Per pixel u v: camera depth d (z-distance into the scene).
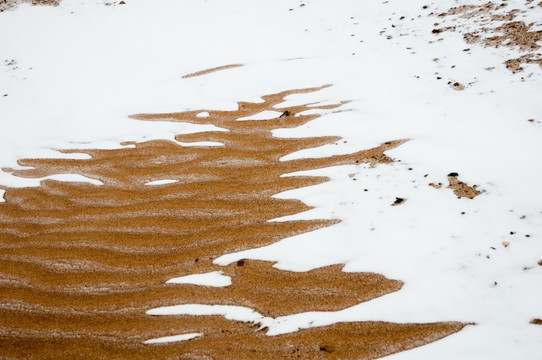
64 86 6.20
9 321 2.93
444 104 4.48
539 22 5.44
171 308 2.89
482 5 6.30
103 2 8.95
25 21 8.40
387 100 4.77
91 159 4.63
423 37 5.88
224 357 2.51
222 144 4.59
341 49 6.07
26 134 5.23
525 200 3.22
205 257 3.25
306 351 2.49
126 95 5.80
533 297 2.56
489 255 2.88
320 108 4.91
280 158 4.25
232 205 3.73
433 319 2.56
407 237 3.13
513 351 2.30
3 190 4.32
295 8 7.64
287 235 3.34
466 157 3.74
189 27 7.47
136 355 2.60
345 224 3.36
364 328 2.58
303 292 2.87
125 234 3.55
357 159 4.03
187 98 5.56
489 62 4.99
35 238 3.63
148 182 4.16
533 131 3.83
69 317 2.92
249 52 6.43
